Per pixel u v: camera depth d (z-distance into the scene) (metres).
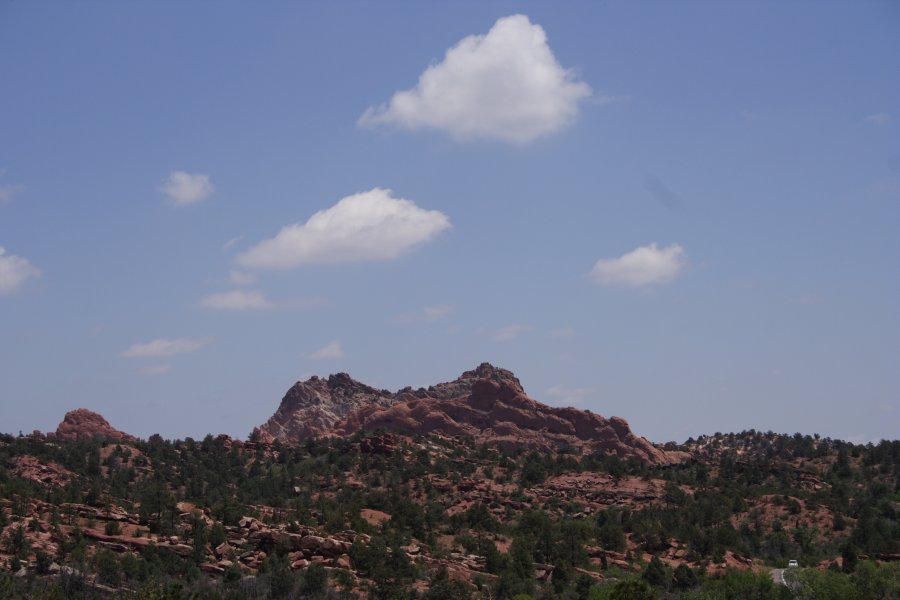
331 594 171.25
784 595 174.88
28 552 175.38
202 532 199.38
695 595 175.62
